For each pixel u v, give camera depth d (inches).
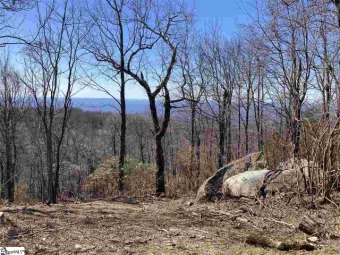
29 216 200.1
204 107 727.1
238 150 678.5
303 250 141.9
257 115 617.0
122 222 190.5
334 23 294.7
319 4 299.7
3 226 176.4
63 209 228.8
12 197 792.3
